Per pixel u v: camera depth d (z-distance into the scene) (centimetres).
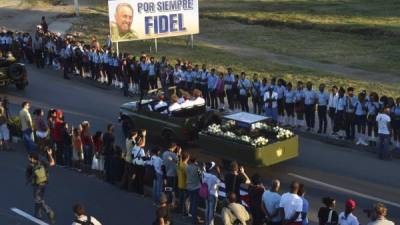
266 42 4059
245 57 3569
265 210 1209
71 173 1800
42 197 1448
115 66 2852
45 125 1967
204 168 1437
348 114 2022
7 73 2752
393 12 4819
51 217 1427
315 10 5122
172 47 3869
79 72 3075
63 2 6356
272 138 1767
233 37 4266
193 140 1927
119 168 1684
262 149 1694
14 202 1558
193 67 2666
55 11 5719
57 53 3234
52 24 4922
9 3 6394
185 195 1452
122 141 2084
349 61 3419
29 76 3123
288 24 4622
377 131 1948
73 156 1839
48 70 3253
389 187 1645
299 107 2175
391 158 1897
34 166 1434
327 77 3019
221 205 1396
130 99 2670
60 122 1858
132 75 2728
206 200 1361
